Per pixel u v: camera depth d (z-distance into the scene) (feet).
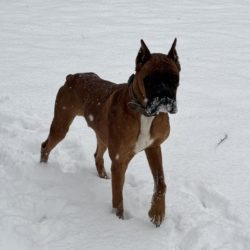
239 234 9.27
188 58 18.63
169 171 11.30
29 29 22.41
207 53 19.42
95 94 10.41
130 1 29.27
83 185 10.77
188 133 12.88
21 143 12.37
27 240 8.95
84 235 9.18
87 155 12.10
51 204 10.00
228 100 14.78
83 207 9.95
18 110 13.99
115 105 9.58
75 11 26.30
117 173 9.66
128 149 9.52
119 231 9.32
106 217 9.68
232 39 21.62
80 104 10.80
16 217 9.36
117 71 16.70
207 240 9.14
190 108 14.20
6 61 17.67
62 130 11.18
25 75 16.29
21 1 28.76
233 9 28.12
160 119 9.36
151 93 8.75
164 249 9.02
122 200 9.79
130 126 9.27
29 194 10.16
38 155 12.07
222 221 9.61
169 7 28.09
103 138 10.19
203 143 12.41
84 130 13.21
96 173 11.51
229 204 10.09
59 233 9.27
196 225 9.53
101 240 9.09
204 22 24.63
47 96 14.87
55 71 16.76
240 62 18.34
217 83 16.01
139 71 9.11
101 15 25.46
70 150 12.29
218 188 10.65
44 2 28.66
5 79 15.93
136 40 20.90
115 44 20.27
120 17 25.13
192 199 10.30
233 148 12.14
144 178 11.09
